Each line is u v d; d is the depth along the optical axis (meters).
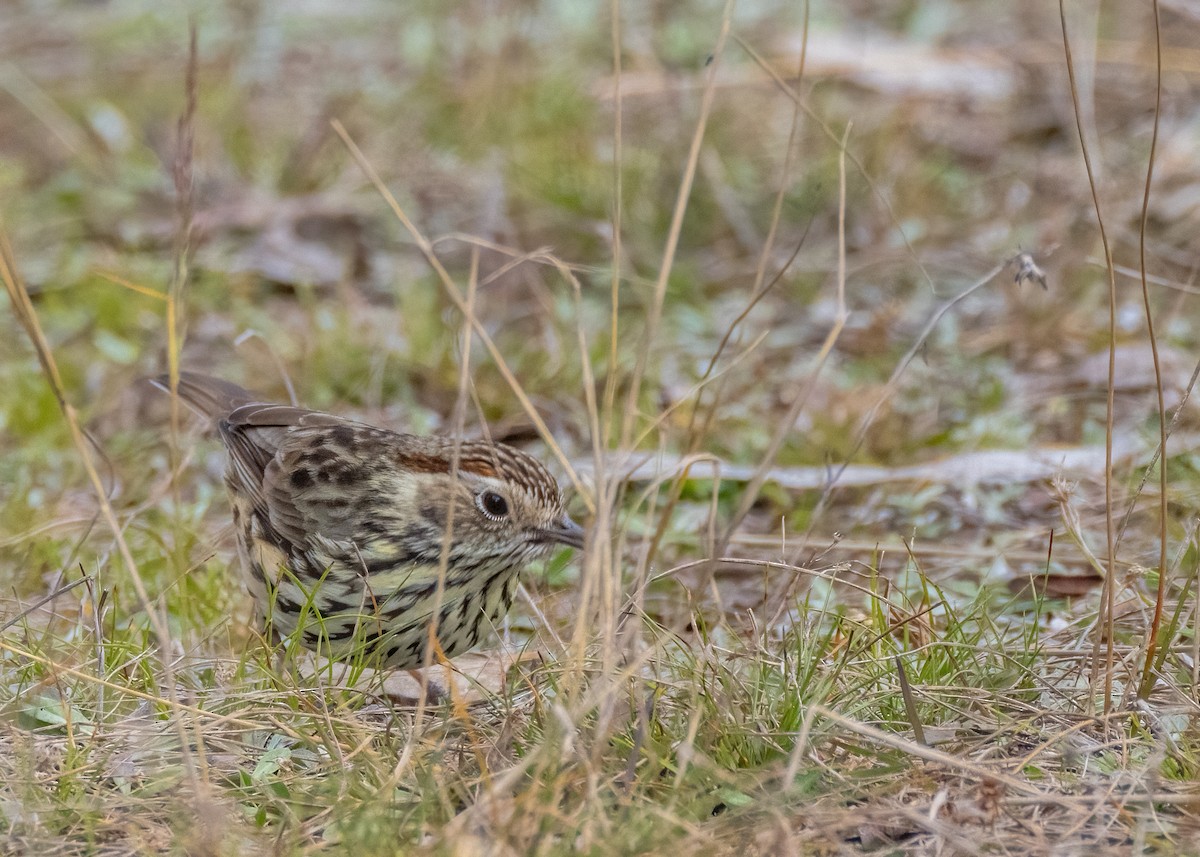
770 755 7.67
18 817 7.44
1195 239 15.73
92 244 17.64
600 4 22.58
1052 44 21.08
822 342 15.08
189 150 8.62
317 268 17.00
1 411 13.92
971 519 11.64
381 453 9.69
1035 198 17.09
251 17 23.69
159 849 7.18
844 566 9.32
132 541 11.28
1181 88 19.38
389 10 24.77
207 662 9.14
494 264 16.39
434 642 8.30
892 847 6.95
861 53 21.12
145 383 14.35
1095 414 13.05
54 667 8.30
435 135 19.20
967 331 14.94
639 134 19.14
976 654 8.77
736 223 17.25
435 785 7.20
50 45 24.05
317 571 9.53
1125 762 7.56
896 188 17.30
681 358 14.76
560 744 7.25
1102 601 8.30
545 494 9.74
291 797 7.42
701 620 9.12
